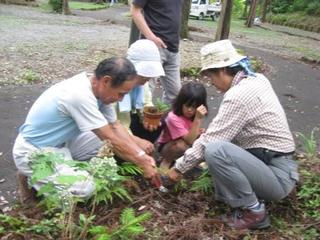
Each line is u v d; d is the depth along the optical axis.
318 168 2.47
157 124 2.36
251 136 1.90
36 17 11.41
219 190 1.92
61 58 5.54
